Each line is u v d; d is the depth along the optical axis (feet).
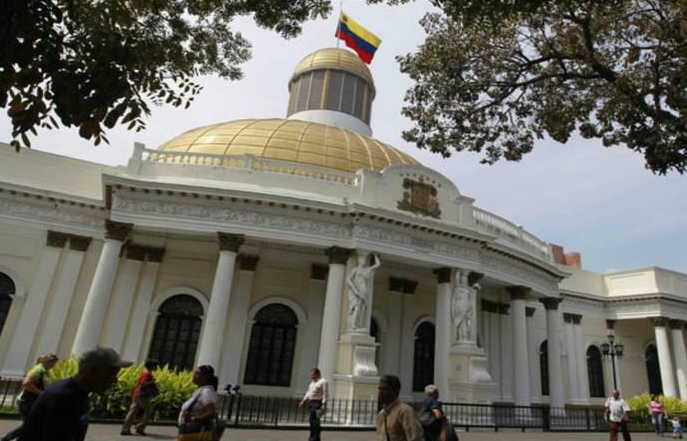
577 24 33.04
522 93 37.63
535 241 102.99
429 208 79.97
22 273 73.15
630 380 126.11
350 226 72.23
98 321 63.05
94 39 17.92
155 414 50.72
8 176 76.89
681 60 32.40
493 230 90.02
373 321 87.15
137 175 71.97
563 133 38.73
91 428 42.55
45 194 74.74
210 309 64.90
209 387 22.15
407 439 17.08
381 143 103.96
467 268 79.46
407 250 74.18
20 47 14.98
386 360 84.28
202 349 62.95
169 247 79.15
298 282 82.53
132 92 17.90
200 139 90.74
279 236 69.15
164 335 76.33
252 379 76.02
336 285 68.95
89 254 77.00
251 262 79.71
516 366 88.17
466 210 83.41
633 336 131.03
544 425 70.18
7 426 40.42
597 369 123.95
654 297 119.44
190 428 21.08
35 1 15.15
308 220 71.00
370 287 69.41
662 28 31.58
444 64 37.14
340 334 67.62
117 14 19.24
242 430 48.39
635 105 32.12
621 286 129.39
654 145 31.99
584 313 125.29
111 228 66.69
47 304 72.74
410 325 88.63
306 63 125.18
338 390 63.67
